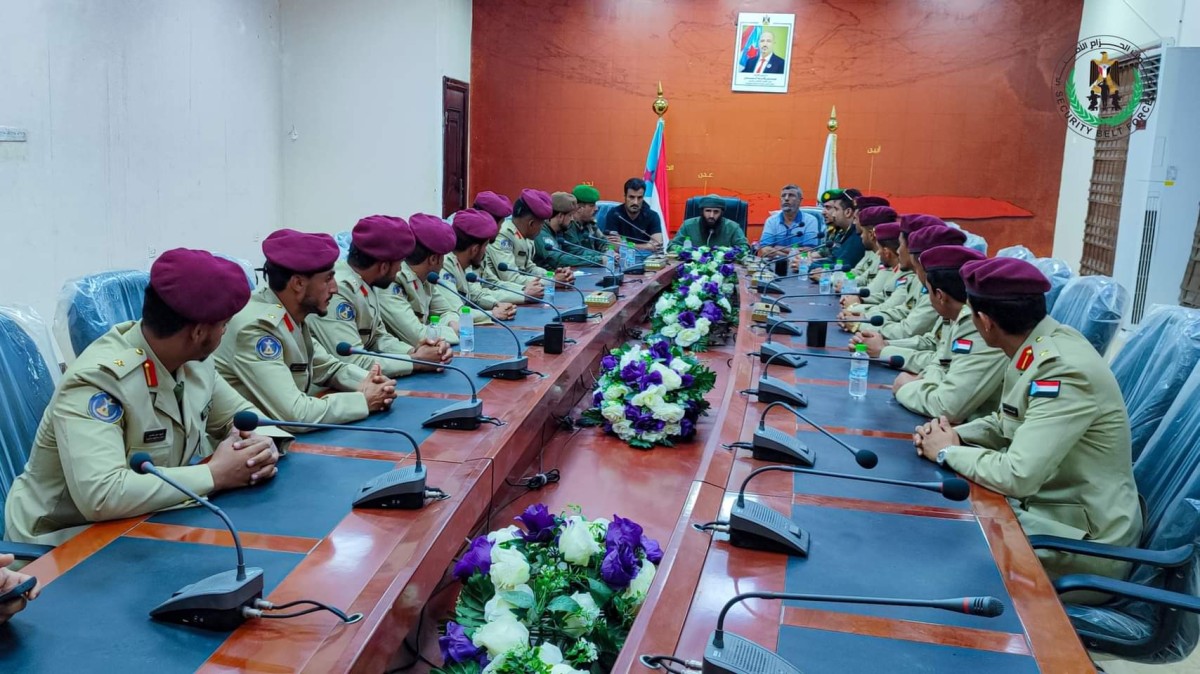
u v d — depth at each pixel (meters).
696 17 8.98
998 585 1.57
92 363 1.82
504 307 4.05
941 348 2.95
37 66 5.25
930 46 8.74
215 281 1.84
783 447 2.17
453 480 2.01
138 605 1.42
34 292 5.31
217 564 1.57
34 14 5.21
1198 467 2.04
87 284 2.42
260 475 1.93
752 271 6.29
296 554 1.62
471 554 1.68
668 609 1.45
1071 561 2.11
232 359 2.39
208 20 7.05
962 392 2.50
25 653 1.28
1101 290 3.15
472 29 9.23
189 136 6.86
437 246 3.65
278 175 8.43
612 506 2.64
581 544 1.70
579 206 6.91
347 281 3.10
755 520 1.68
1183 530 1.99
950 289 2.81
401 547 1.66
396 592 1.50
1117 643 1.98
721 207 7.18
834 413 2.63
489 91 9.31
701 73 9.07
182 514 1.78
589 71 9.19
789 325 4.07
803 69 8.95
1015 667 1.30
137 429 1.87
